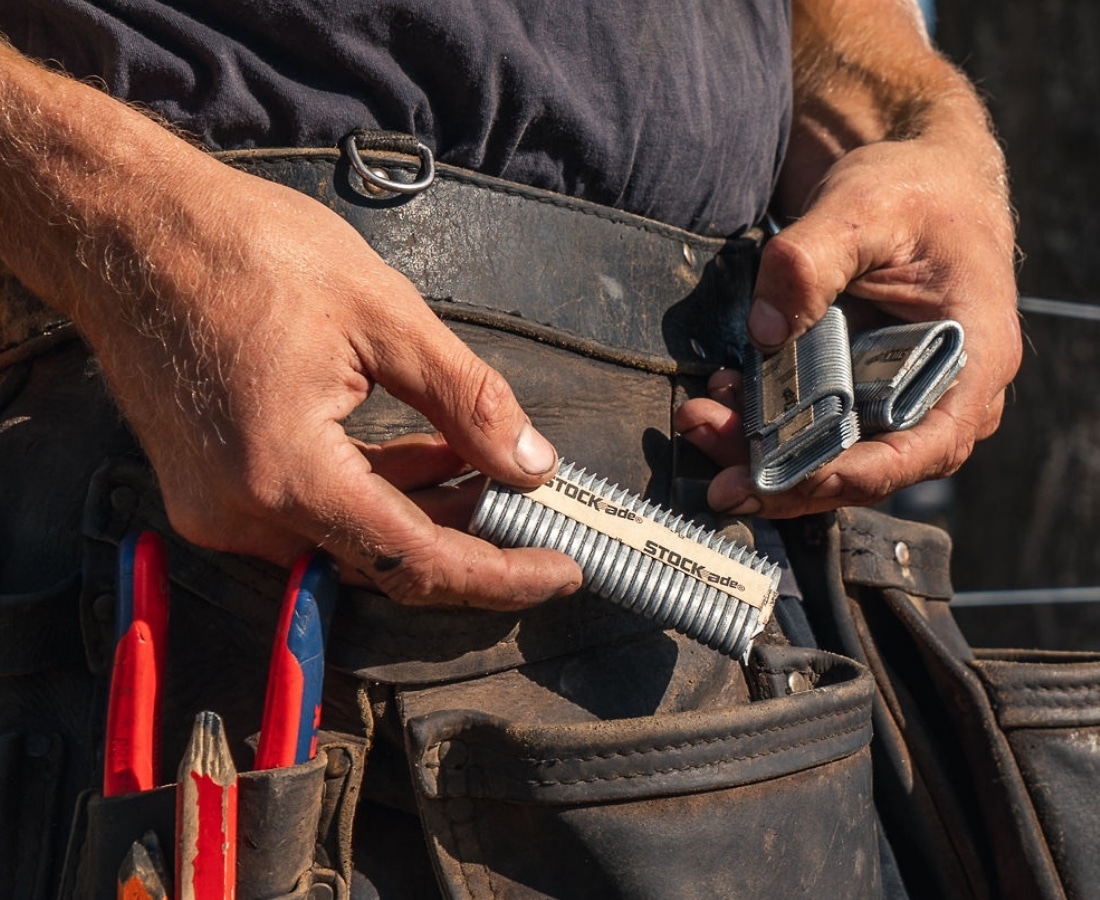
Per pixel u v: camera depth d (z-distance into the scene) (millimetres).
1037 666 1114
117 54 876
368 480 786
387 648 861
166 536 876
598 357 984
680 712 888
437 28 894
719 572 865
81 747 896
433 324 804
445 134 942
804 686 997
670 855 819
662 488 1010
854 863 924
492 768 825
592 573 855
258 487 771
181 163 804
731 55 1112
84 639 878
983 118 1318
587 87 974
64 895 823
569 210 979
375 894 872
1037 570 3293
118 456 900
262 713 855
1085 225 3264
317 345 777
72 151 796
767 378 1014
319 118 897
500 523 842
